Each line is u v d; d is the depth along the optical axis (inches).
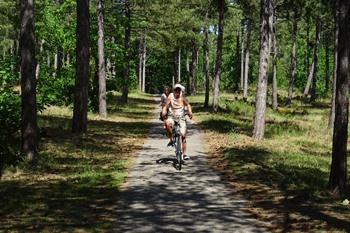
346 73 390.3
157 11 1603.1
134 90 2506.2
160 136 805.2
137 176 464.8
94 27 1214.9
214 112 1275.8
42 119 868.6
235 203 363.9
